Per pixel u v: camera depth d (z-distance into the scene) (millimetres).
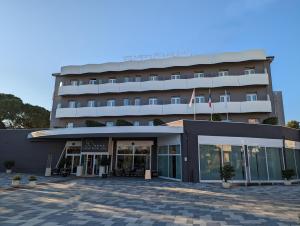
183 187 17859
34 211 9945
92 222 8438
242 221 8812
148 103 35781
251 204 12023
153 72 37156
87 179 22594
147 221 8664
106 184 18984
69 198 12984
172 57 36156
